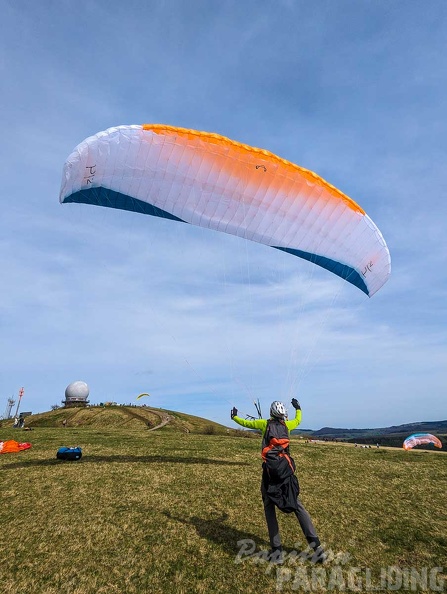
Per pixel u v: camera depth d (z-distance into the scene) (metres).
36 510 6.09
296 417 5.36
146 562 4.49
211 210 8.59
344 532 5.37
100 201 8.66
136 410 46.41
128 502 6.43
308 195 8.56
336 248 9.34
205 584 4.09
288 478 4.59
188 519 5.73
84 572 4.29
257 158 8.17
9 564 4.46
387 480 8.33
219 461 10.16
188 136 7.96
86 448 12.12
